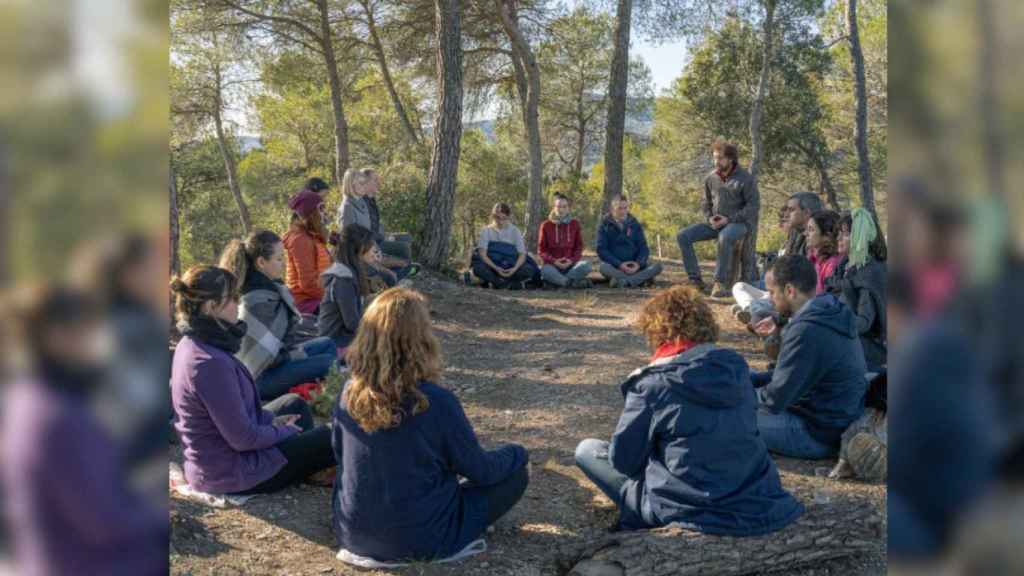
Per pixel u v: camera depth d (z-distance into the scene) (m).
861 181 12.70
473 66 19.92
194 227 26.11
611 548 2.79
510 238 10.16
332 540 3.02
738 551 2.76
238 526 3.06
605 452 3.42
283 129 25.58
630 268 10.17
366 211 7.99
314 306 6.01
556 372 5.80
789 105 20.89
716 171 8.95
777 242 24.59
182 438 3.27
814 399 3.75
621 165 14.80
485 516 3.02
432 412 2.80
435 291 9.01
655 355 3.09
